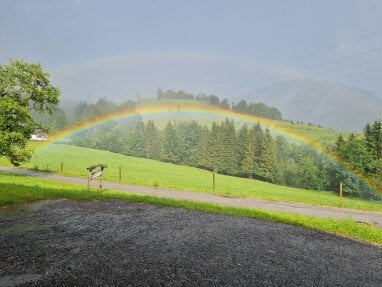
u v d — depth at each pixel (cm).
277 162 10431
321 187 8269
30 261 1051
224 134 12038
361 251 1384
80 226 1517
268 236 1506
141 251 1195
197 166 13012
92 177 3014
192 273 1016
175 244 1295
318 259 1232
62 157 8981
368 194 6881
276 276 1036
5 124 4147
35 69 4309
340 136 8431
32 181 3428
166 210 1983
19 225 1497
